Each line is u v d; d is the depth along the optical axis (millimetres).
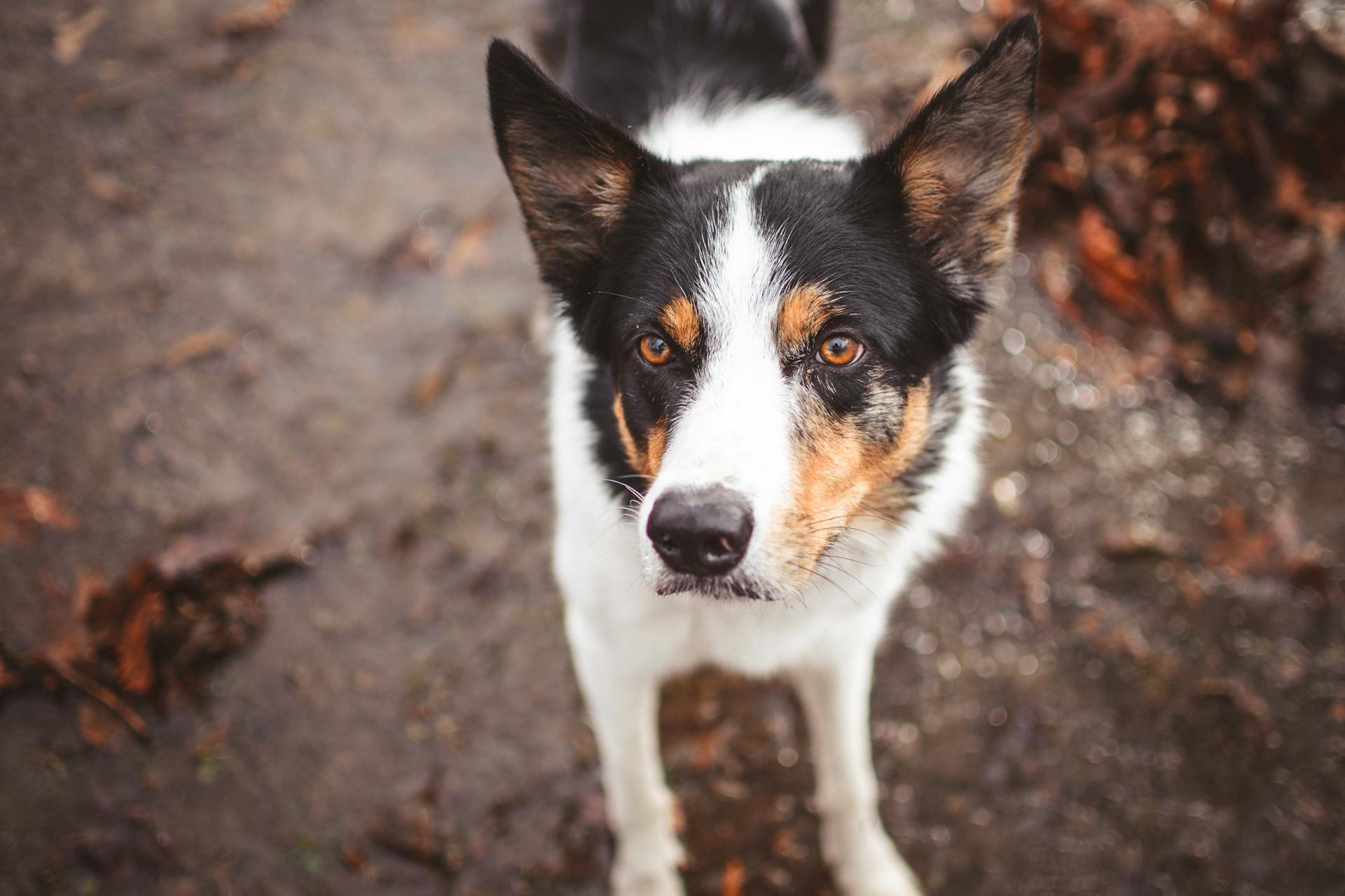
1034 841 610
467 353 757
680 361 478
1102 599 687
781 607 523
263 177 820
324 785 608
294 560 670
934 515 543
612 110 628
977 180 490
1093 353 767
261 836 591
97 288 750
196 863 579
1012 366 760
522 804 612
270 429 713
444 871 590
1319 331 764
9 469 672
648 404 483
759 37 664
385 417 728
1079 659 666
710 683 656
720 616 529
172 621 632
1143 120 803
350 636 654
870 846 591
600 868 599
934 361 509
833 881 601
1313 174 807
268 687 632
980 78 466
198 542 662
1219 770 627
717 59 646
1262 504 719
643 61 646
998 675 663
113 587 639
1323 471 732
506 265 795
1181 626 674
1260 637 668
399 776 614
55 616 626
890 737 644
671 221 489
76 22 896
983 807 622
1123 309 777
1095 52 815
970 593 689
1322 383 760
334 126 860
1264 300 776
